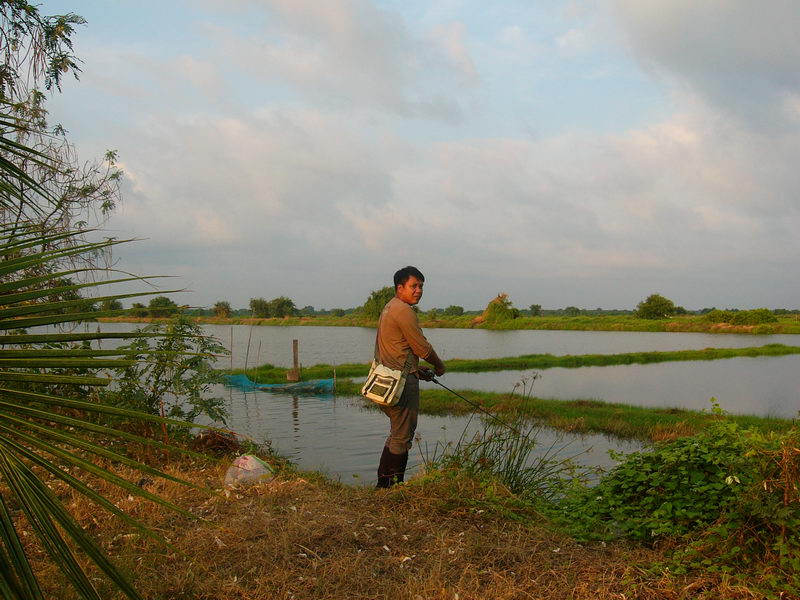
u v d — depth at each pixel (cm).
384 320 546
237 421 1363
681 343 5838
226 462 478
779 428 1205
